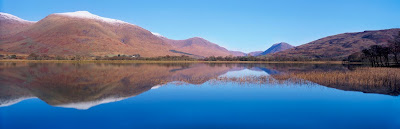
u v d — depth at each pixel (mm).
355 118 13547
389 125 12297
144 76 37000
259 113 14539
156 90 22422
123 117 13594
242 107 15852
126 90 22359
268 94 20359
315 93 20703
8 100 17672
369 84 25094
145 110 15023
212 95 19922
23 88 23469
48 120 13000
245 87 24172
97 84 26734
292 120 13234
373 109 15281
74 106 15938
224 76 37000
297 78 31922
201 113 14477
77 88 23609
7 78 32344
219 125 12422
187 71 49750
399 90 21656
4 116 13688
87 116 13734
